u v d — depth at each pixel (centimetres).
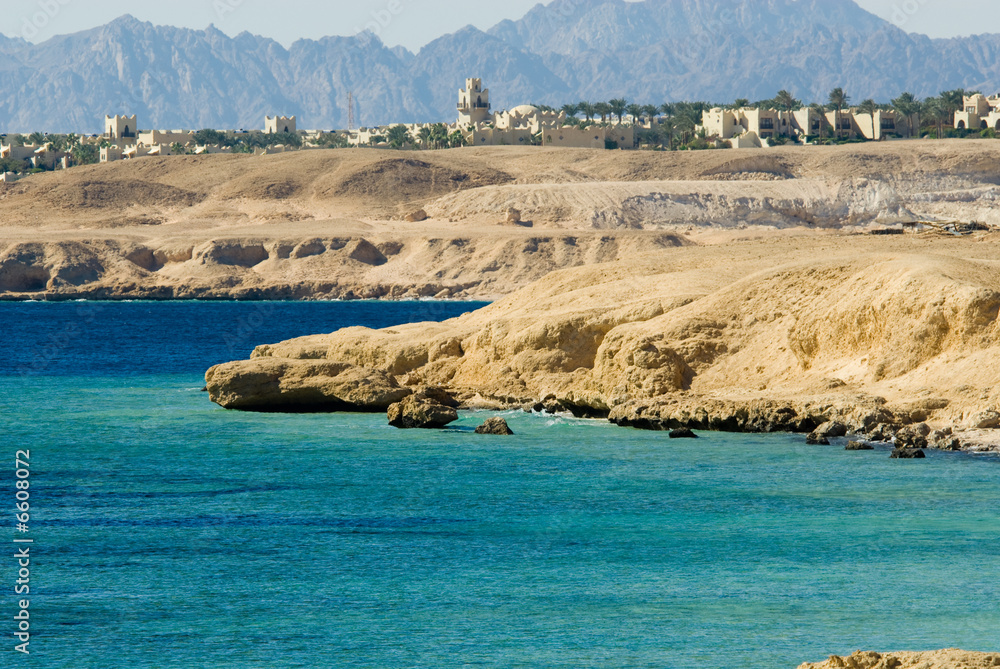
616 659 2727
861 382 6475
